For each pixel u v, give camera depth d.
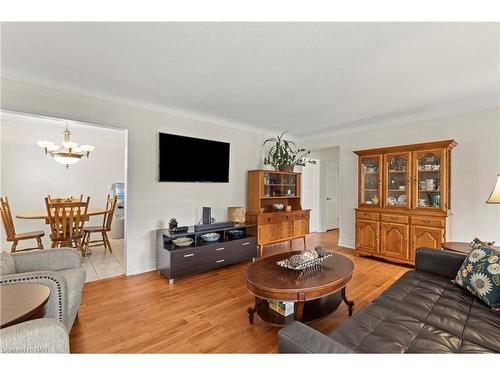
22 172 4.32
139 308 2.20
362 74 2.30
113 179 5.28
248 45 1.84
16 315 1.04
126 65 2.17
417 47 1.84
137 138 3.11
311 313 1.92
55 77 2.41
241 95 2.85
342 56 1.98
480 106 3.01
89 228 4.10
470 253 1.77
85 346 1.66
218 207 3.97
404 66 2.14
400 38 1.73
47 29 1.66
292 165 4.59
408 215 3.30
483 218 3.00
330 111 3.43
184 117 3.54
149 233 3.22
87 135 4.97
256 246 3.76
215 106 3.25
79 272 1.93
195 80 2.47
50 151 4.05
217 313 2.12
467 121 3.13
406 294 1.64
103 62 2.12
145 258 3.18
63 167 4.72
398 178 3.57
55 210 3.25
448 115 3.29
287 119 3.84
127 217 3.04
